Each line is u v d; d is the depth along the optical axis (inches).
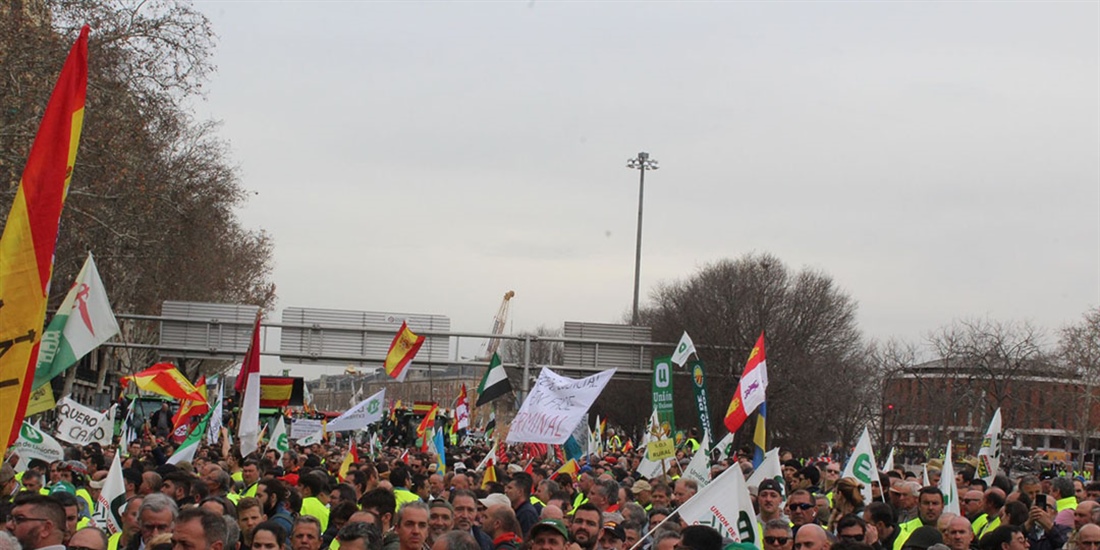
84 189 1518.2
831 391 2672.2
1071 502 659.4
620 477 916.0
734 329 2758.4
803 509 522.6
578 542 480.4
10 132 1380.4
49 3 1409.9
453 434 1592.0
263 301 3373.5
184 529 357.7
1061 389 2982.3
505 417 3762.3
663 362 1054.4
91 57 1412.4
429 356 1975.9
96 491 644.7
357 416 1227.9
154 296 2309.3
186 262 1963.6
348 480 660.7
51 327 640.4
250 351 828.6
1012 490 734.5
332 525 505.7
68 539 431.2
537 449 1320.1
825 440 2768.2
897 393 2785.4
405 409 2176.4
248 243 3326.8
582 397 861.2
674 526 453.1
